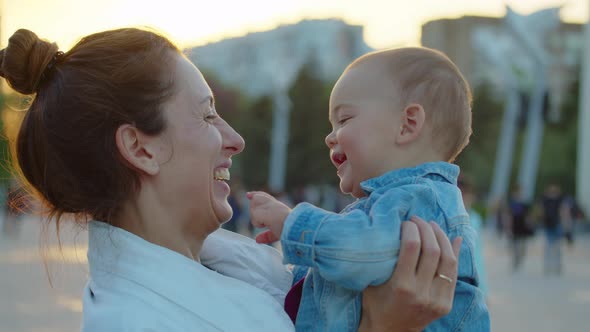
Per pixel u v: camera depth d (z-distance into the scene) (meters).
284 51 93.00
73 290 10.66
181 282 1.87
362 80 2.23
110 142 1.93
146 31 2.05
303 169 61.19
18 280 12.35
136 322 1.75
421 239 1.81
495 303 11.88
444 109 2.21
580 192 39.00
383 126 2.17
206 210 2.04
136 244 1.90
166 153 1.97
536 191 60.06
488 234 33.62
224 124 2.14
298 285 2.16
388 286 1.82
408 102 2.17
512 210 17.47
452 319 2.01
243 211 22.16
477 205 42.59
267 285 2.25
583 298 12.61
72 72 1.95
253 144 63.50
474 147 63.88
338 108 2.26
